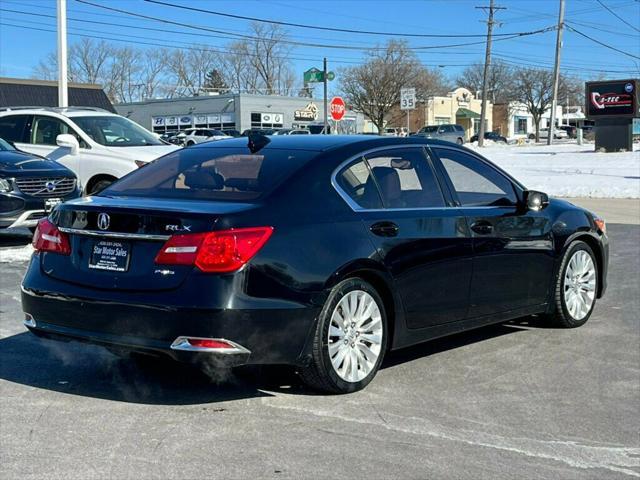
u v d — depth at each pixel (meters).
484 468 3.88
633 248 11.31
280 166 4.95
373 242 4.90
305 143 5.31
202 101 66.81
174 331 4.25
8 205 9.98
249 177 4.89
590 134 85.38
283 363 4.50
